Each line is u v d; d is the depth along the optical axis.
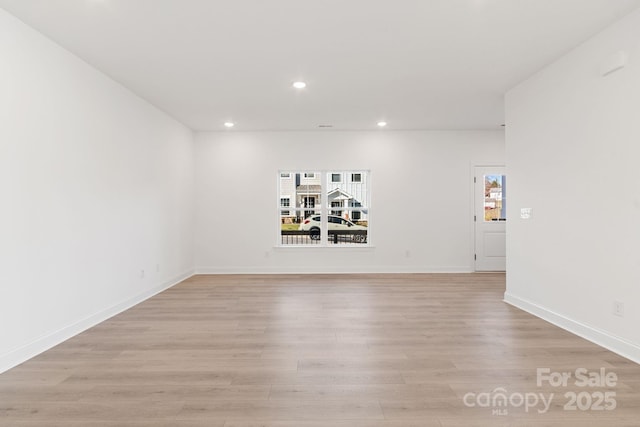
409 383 2.48
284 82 4.38
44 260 3.17
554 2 2.73
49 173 3.24
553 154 3.81
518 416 2.08
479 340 3.32
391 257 7.00
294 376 2.60
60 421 2.04
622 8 2.80
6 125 2.81
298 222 7.25
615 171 3.04
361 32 3.18
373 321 3.92
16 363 2.83
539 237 4.05
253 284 5.96
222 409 2.16
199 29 3.12
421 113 5.75
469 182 7.00
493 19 2.97
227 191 7.00
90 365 2.80
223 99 5.02
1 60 2.77
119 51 3.53
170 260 5.88
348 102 5.18
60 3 2.71
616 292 3.03
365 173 7.18
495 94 4.83
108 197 4.16
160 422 2.03
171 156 5.94
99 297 3.96
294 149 7.02
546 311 3.92
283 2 2.72
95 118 3.92
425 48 3.50
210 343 3.27
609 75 3.09
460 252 7.00
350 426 1.99
